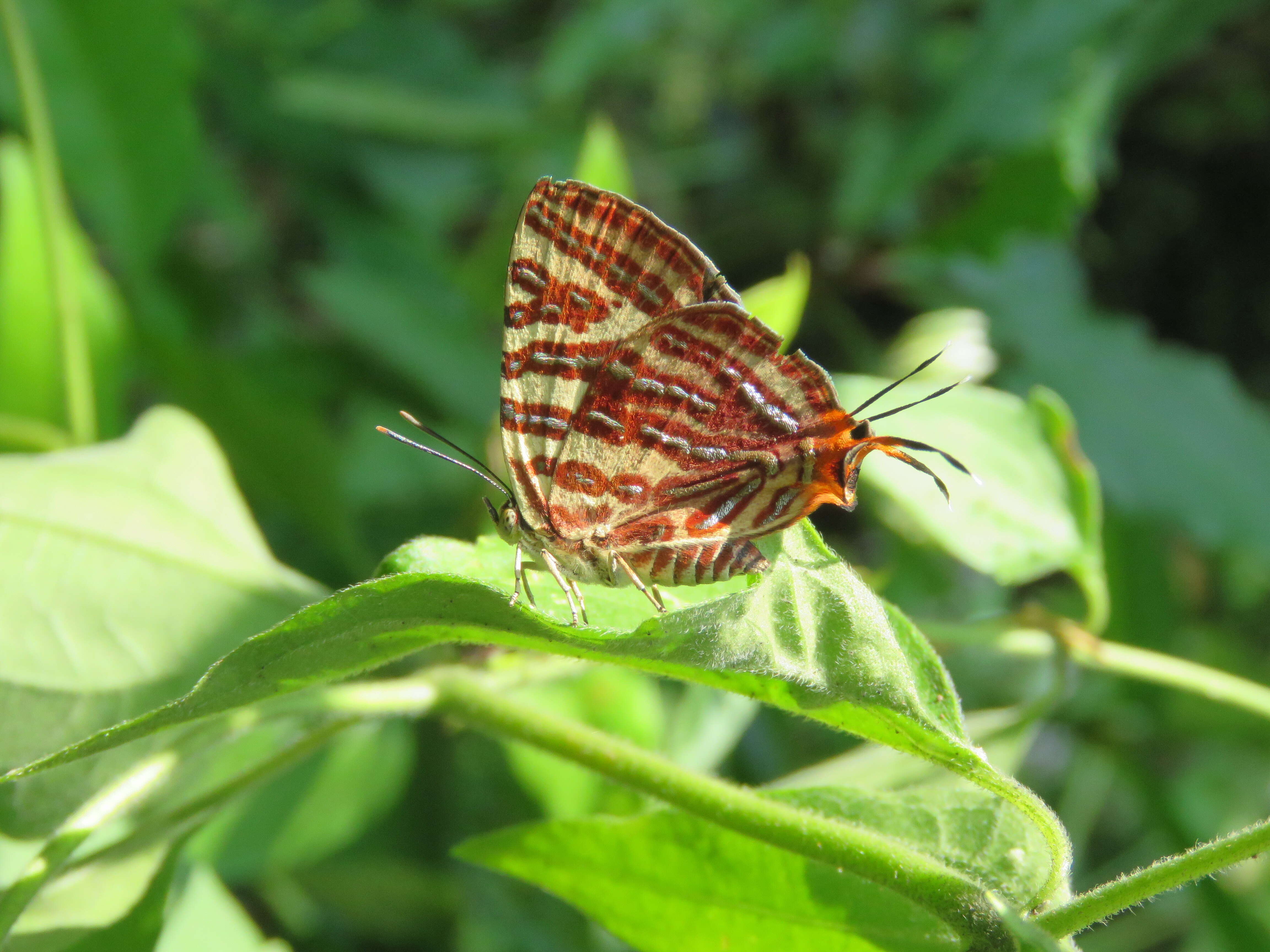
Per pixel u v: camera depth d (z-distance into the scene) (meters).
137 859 0.09
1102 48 0.17
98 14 0.14
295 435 0.14
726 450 0.09
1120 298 0.23
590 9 0.20
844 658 0.07
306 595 0.10
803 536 0.08
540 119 0.19
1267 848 0.07
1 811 0.09
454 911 0.14
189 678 0.09
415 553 0.08
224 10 0.18
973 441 0.11
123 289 0.14
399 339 0.16
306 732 0.09
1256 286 0.22
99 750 0.07
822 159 0.20
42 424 0.12
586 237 0.09
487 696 0.09
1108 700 0.15
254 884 0.14
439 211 0.19
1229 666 0.17
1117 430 0.16
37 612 0.09
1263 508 0.16
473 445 0.16
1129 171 0.23
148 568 0.10
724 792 0.08
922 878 0.08
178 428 0.10
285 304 0.20
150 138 0.15
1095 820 0.19
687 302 0.09
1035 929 0.07
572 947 0.14
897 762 0.11
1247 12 0.22
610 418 0.09
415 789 0.14
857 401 0.11
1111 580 0.16
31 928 0.08
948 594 0.16
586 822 0.09
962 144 0.17
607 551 0.09
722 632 0.07
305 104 0.18
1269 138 0.22
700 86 0.22
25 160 0.12
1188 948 0.17
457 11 0.22
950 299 0.18
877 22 0.20
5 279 0.12
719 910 0.09
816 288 0.19
